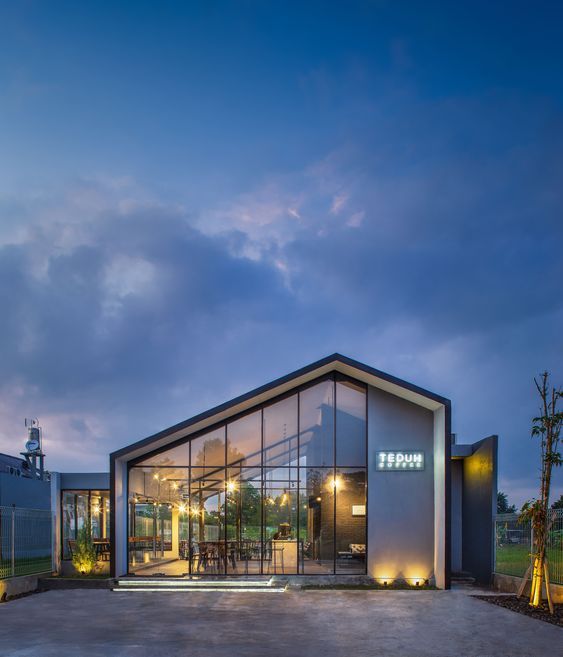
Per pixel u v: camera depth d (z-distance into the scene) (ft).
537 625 38.70
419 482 63.21
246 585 57.16
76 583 58.85
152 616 42.93
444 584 57.93
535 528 44.83
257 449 64.69
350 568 62.13
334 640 34.86
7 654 31.83
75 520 75.51
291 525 63.31
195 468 64.90
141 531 65.16
